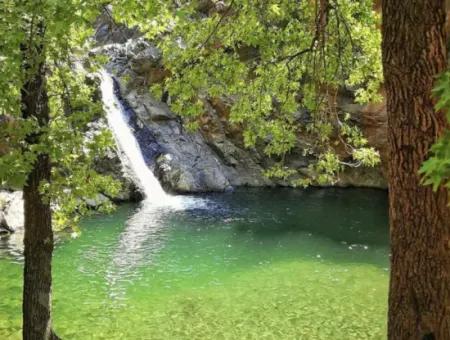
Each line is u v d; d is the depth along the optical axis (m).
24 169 6.86
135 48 27.03
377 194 24.77
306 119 24.58
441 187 5.77
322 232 18.94
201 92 25.84
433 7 5.68
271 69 11.09
